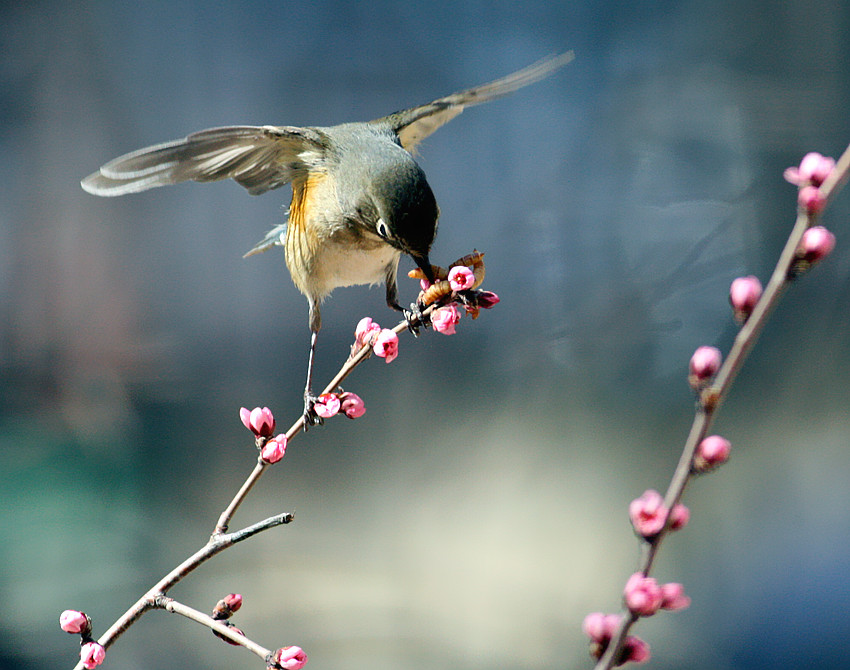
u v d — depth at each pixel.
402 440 16.16
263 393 17.86
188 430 16.67
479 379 16.70
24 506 13.74
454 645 10.99
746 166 15.90
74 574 12.32
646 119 16.33
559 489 14.38
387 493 14.88
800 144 15.79
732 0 16.23
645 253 16.00
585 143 16.70
